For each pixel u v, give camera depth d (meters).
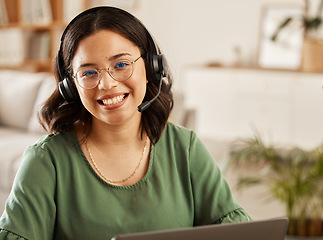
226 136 5.41
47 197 1.23
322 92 4.89
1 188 3.19
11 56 5.25
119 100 1.21
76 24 1.21
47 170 1.25
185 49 5.89
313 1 5.19
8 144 3.44
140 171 1.32
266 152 2.80
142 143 1.34
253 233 1.05
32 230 1.20
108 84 1.18
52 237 1.26
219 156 4.81
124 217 1.26
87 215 1.24
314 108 4.95
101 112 1.22
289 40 5.29
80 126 1.33
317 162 2.68
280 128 5.13
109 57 1.19
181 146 1.38
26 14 5.28
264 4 5.43
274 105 5.13
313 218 2.81
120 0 5.88
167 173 1.34
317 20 4.95
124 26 1.21
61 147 1.29
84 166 1.28
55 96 1.33
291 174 2.78
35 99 4.01
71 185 1.26
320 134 4.95
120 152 1.31
